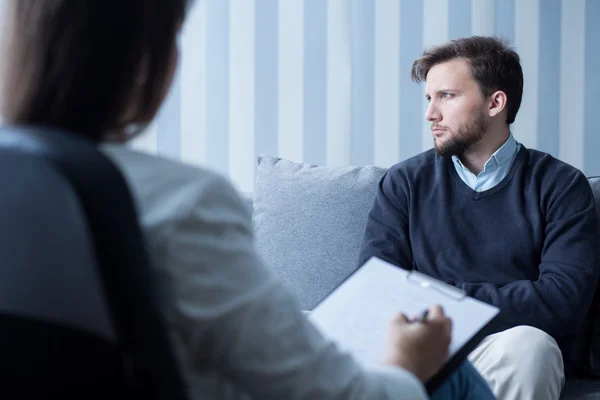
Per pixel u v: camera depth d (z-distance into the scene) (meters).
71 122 0.60
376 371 0.66
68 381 0.51
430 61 1.94
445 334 0.75
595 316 1.82
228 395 0.61
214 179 0.58
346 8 2.73
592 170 2.91
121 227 0.48
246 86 2.71
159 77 0.63
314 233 2.00
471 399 1.02
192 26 2.65
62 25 0.59
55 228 0.50
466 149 1.88
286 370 0.56
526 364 1.48
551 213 1.80
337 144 2.75
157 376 0.49
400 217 1.91
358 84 2.81
